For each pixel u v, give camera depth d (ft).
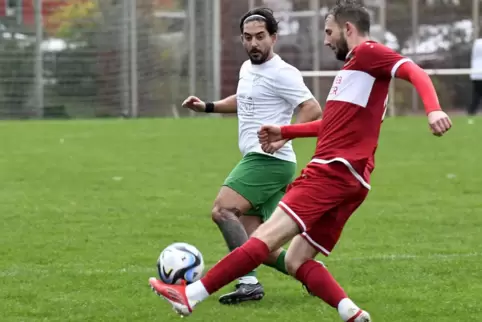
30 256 65.87
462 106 213.25
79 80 203.31
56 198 93.91
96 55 203.31
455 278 58.29
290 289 55.93
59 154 133.69
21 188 100.99
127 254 66.69
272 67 52.65
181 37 206.49
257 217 54.34
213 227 77.97
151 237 73.41
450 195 94.79
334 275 59.52
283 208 42.78
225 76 207.82
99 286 56.70
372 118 42.55
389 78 42.16
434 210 85.76
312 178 42.80
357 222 79.82
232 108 56.95
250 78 53.21
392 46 214.90
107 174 112.16
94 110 204.64
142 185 103.09
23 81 200.23
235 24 207.51
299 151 135.54
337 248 68.64
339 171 42.45
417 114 211.41
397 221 80.18
